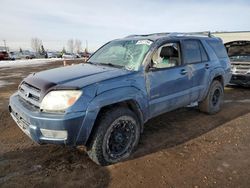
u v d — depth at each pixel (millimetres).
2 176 3055
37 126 2938
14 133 4465
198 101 5184
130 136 3553
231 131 4633
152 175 3129
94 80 3213
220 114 5695
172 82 4152
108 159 3324
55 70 3883
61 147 3863
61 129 2863
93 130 3186
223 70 5688
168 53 4242
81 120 2939
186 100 4625
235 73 8758
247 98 7477
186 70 4492
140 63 3750
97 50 4953
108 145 3293
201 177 3082
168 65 4203
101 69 3744
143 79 3672
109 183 2953
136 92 3514
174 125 4934
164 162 3455
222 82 5840
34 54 50156
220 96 5801
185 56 4609
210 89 5414
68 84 3061
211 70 5223
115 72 3545
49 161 3441
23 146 3910
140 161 3473
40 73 3744
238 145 4023
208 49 5332
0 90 8734
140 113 3664
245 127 4852
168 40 4285
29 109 3105
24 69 17547
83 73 3514
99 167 3303
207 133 4527
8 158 3510
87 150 3318
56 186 2879
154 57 4039
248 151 3811
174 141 4160
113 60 4180
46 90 3010
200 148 3904
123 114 3361
